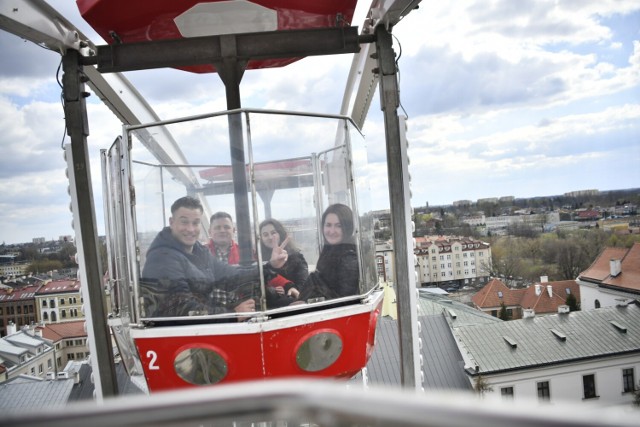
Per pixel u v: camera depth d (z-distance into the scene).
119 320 8.80
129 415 1.32
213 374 7.67
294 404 1.30
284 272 7.73
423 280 198.25
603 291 127.19
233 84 8.95
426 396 1.23
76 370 64.31
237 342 7.55
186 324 7.70
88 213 8.84
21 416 1.33
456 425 1.14
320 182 8.05
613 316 75.62
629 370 69.75
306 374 7.95
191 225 7.69
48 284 74.81
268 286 7.65
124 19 8.63
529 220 171.62
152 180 7.71
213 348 7.59
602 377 69.62
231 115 7.62
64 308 100.81
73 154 8.76
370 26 9.42
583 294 135.38
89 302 8.95
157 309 7.76
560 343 71.56
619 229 143.50
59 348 98.38
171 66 8.93
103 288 9.09
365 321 8.27
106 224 8.98
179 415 1.32
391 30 8.99
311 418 1.29
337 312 7.97
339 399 1.26
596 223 150.88
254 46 8.91
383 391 1.27
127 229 7.83
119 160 8.05
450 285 196.38
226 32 9.09
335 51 8.96
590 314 76.00
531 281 158.62
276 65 12.04
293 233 7.80
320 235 8.02
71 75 8.72
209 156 7.66
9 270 76.12
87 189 8.81
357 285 8.28
